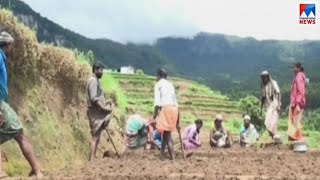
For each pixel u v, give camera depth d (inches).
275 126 762.2
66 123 703.7
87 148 748.0
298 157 594.6
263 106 778.2
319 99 5305.1
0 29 540.7
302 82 713.6
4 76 389.7
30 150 398.9
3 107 386.6
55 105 685.3
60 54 710.5
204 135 1710.1
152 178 404.8
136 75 3139.8
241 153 642.2
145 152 657.6
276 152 649.6
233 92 5861.2
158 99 578.2
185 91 3415.4
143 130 740.0
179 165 500.4
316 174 434.9
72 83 741.3
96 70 586.6
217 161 547.8
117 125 948.0
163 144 588.1
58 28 6801.2
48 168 585.3
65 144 669.9
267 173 441.1
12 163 496.4
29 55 605.6
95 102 576.7
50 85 685.3
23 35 584.4
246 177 412.8
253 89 6456.7
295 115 711.7
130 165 494.9
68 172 433.7
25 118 578.6
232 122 2652.6
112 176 407.2
